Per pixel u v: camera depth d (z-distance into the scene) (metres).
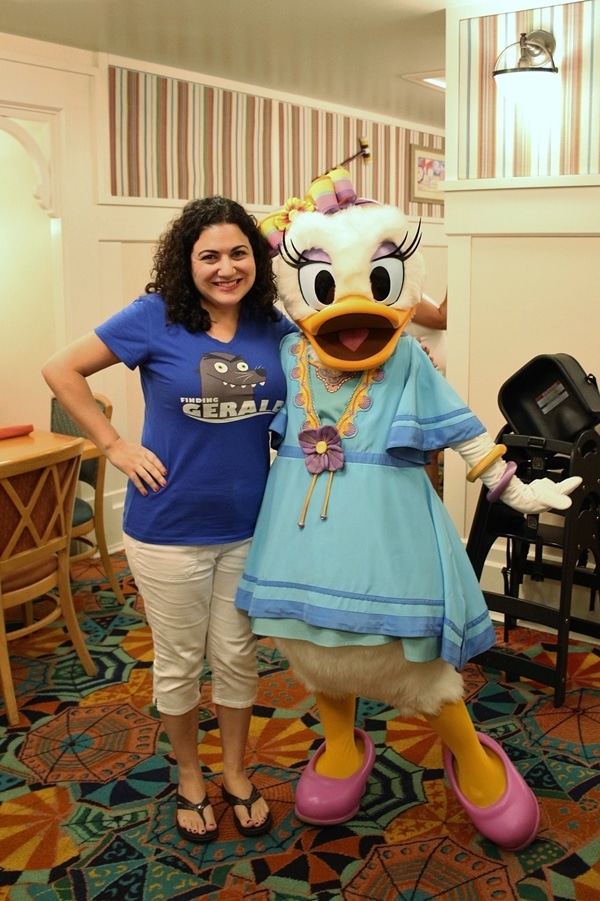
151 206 4.23
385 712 2.64
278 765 2.37
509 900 1.84
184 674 1.99
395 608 1.76
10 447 3.14
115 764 2.39
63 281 3.90
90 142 3.91
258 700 2.71
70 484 2.81
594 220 2.91
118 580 3.81
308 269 1.85
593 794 2.20
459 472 3.37
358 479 1.83
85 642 3.17
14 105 3.61
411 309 1.93
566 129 2.92
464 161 3.14
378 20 3.25
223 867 1.97
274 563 1.86
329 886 1.91
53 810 2.19
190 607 1.93
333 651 1.81
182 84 4.34
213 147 4.62
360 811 2.17
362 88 4.89
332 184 1.94
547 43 2.88
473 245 3.19
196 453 1.86
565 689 2.67
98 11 3.15
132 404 4.29
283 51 3.84
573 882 1.89
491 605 2.73
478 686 2.77
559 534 2.73
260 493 1.96
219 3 3.02
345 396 1.88
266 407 1.90
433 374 1.93
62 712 2.68
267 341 1.94
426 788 2.26
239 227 1.82
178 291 1.81
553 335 3.08
